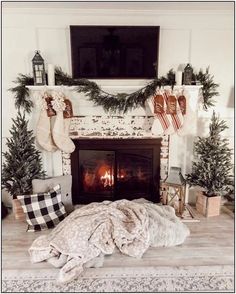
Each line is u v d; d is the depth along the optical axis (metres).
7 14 2.77
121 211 2.56
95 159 3.19
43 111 2.86
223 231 2.70
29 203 2.68
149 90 2.83
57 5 2.63
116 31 2.75
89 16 2.80
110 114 3.02
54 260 2.19
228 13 2.82
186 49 2.92
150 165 3.19
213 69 2.97
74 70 2.86
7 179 2.88
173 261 2.24
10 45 2.85
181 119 2.85
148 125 3.05
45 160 3.13
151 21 2.83
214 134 2.86
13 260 2.27
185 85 2.80
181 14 2.81
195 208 3.17
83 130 3.06
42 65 2.76
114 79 2.93
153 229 2.44
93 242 2.25
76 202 3.25
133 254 2.27
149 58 2.84
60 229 2.41
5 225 2.83
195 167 3.08
